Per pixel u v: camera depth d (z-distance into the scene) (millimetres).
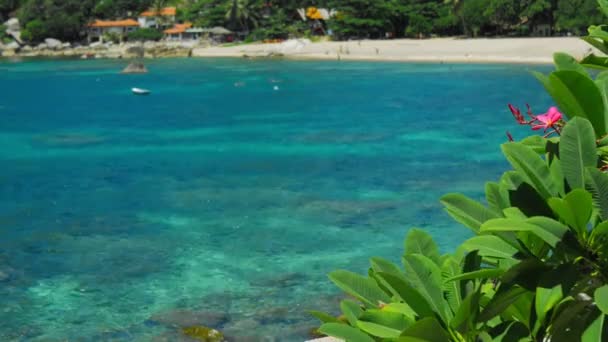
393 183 20969
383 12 124000
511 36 109562
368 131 32000
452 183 20844
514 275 2666
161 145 29516
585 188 2639
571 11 95062
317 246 14766
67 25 151250
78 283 12750
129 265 13742
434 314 3041
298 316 11031
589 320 2561
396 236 15414
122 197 19906
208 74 78688
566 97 3064
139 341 10281
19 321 11102
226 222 16859
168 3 169875
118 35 151875
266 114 40125
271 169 23703
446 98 45562
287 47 116688
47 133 33781
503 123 33344
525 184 2873
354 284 3574
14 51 142000
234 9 144500
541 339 2820
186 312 11281
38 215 17953
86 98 52562
